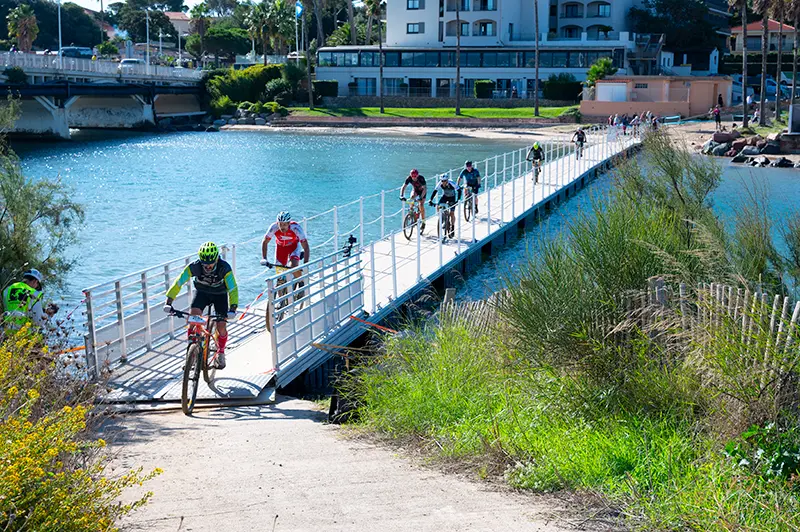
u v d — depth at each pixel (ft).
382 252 66.64
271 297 34.86
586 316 26.63
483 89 294.46
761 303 22.58
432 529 16.93
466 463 22.72
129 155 197.36
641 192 47.70
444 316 38.42
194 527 16.90
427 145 223.71
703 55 313.73
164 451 24.21
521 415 25.29
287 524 17.20
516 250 78.07
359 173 156.87
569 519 17.74
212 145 228.22
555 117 262.26
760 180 127.44
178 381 34.42
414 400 28.04
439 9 311.27
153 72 287.07
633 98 259.60
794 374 20.99
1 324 27.50
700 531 16.76
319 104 313.12
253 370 36.45
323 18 451.53
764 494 17.85
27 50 378.53
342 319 42.98
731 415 21.26
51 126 242.58
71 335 47.01
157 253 80.53
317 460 23.54
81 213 49.42
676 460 20.35
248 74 317.01
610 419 23.58
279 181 144.25
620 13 304.71
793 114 171.32
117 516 15.01
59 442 13.97
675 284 30.50
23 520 12.78
